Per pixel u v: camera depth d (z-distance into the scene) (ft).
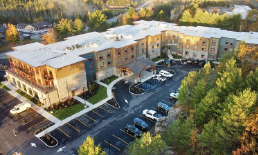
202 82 130.21
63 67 153.79
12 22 478.18
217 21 314.55
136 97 172.55
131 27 278.05
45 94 154.61
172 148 114.42
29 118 146.51
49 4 595.88
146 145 87.35
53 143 123.85
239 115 85.97
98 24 354.54
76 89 173.27
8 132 133.18
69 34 331.77
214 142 93.09
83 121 143.43
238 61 159.63
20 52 184.03
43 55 176.65
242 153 78.64
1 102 166.30
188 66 234.58
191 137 97.66
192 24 328.90
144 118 145.89
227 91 119.55
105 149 119.14
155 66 229.25
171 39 263.29
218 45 235.40
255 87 116.57
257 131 79.97
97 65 194.70
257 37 227.61
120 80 201.87
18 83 184.85
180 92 131.13
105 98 171.12
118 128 136.56
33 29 443.32
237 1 546.67
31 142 124.77
